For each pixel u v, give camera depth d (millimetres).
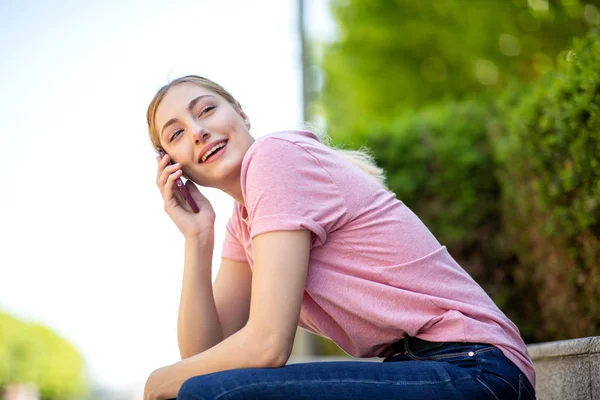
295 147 2307
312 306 2424
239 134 2602
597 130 3223
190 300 2680
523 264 4824
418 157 5609
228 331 2836
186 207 2773
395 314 2229
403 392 2043
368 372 2070
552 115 3684
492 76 11094
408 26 11742
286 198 2230
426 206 5543
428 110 6184
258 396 2000
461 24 10867
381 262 2291
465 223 5375
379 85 12438
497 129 5082
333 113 13273
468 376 2098
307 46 9578
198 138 2547
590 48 3316
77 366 18266
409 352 2281
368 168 2762
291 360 6656
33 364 15203
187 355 2680
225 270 2932
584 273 3768
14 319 15172
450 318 2201
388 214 2352
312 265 2328
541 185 4020
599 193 3359
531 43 9656
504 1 9836
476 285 2389
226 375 2029
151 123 2699
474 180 5410
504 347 2197
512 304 5016
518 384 2158
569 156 3600
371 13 12148
